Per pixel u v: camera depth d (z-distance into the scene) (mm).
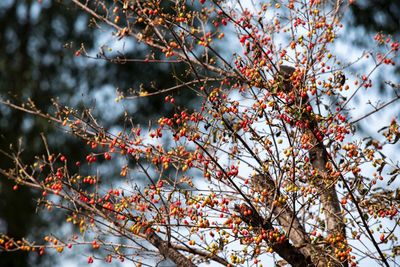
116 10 7395
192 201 6453
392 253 6406
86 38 15508
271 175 6438
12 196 14195
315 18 6914
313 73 6543
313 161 6668
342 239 6418
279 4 7141
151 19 6988
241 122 6336
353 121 6645
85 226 7125
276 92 6246
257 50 6539
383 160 6352
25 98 15039
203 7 7672
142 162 12531
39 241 13789
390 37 7609
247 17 7094
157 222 6559
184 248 6812
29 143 14383
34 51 15844
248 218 6324
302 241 6523
